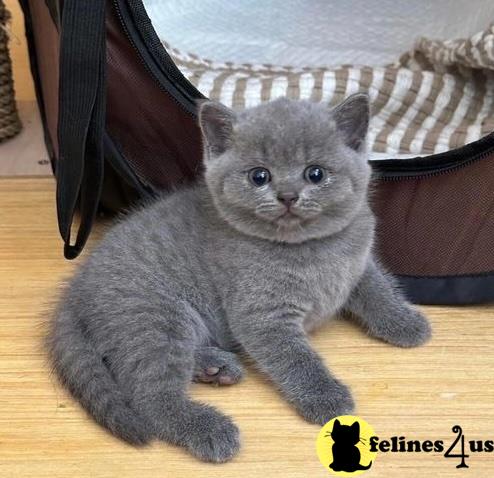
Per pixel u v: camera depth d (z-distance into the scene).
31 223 1.86
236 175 1.28
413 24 2.32
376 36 2.36
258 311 1.32
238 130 1.30
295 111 1.31
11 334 1.46
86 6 1.25
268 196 1.25
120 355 1.27
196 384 1.34
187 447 1.18
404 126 1.84
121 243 1.40
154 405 1.22
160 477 1.13
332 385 1.26
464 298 1.53
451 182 1.46
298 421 1.24
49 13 1.63
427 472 1.13
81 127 1.32
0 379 1.33
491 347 1.42
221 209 1.33
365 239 1.38
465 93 1.92
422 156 1.59
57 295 1.49
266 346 1.30
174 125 1.58
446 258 1.52
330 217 1.30
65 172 1.38
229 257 1.33
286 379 1.27
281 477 1.12
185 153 1.62
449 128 1.81
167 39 2.26
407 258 1.55
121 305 1.32
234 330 1.34
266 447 1.18
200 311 1.37
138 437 1.18
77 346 1.29
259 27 2.37
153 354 1.26
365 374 1.35
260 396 1.30
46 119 2.10
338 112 1.30
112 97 1.55
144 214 1.47
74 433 1.22
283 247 1.33
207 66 2.14
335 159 1.27
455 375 1.34
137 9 1.47
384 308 1.45
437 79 1.92
